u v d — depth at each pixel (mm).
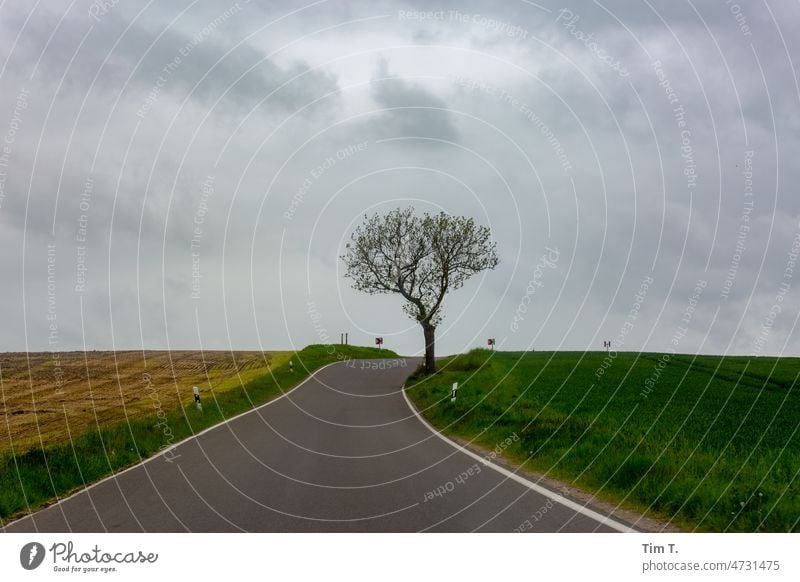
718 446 15727
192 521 9945
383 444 18625
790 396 32344
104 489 12719
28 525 10148
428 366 47781
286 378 45375
